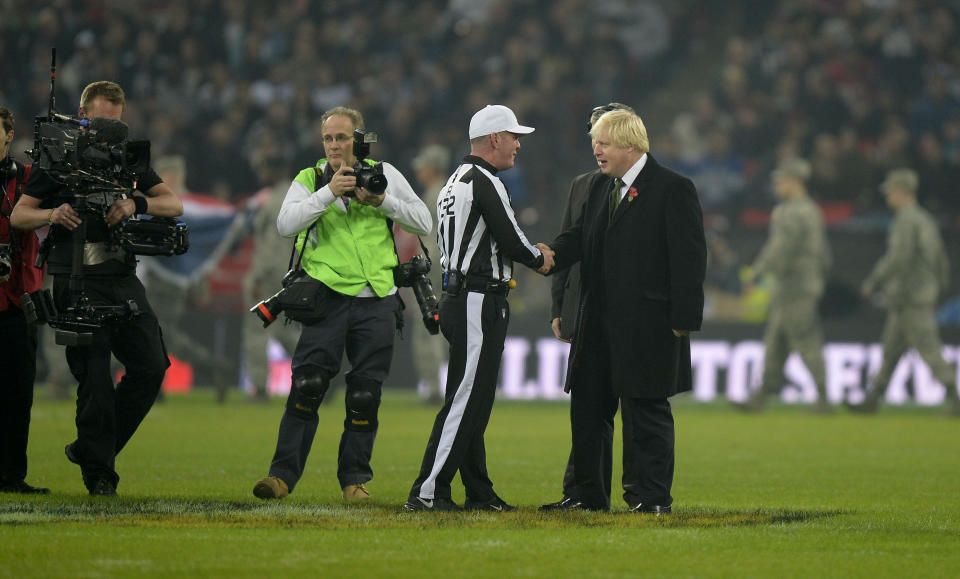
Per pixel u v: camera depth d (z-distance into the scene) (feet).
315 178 80.02
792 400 221.25
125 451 114.32
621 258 75.82
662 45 301.63
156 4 292.61
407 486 90.84
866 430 157.69
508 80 275.39
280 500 78.48
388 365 80.79
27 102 267.39
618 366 75.31
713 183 257.14
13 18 272.92
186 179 250.98
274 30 288.10
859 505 83.76
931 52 286.25
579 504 77.66
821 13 290.35
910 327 189.67
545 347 217.77
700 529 68.13
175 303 184.03
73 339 74.69
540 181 258.57
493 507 75.97
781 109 268.00
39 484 86.38
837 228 235.81
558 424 158.92
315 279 78.38
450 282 73.92
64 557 55.83
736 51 280.10
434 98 276.62
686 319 74.43
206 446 119.96
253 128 260.83
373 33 297.33
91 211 75.72
